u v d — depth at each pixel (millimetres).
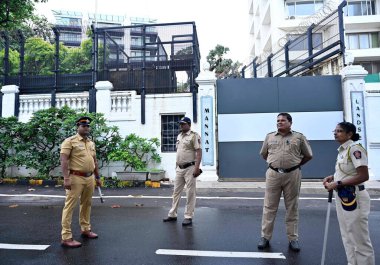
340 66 10844
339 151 3514
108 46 12141
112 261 3828
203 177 10156
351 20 28594
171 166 10727
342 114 10305
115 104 11203
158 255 4031
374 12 29312
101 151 10641
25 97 11727
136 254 4062
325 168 10172
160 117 10953
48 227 5402
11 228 5340
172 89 11336
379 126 10047
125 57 11953
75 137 4594
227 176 10414
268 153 4418
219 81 10727
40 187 9820
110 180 10117
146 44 11648
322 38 12461
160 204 7340
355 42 29453
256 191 8977
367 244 3201
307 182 9875
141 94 11062
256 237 4801
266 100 10547
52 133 10570
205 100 10445
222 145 10523
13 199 8008
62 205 7301
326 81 10438
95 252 4141
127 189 9398
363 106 9883
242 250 4219
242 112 10570
